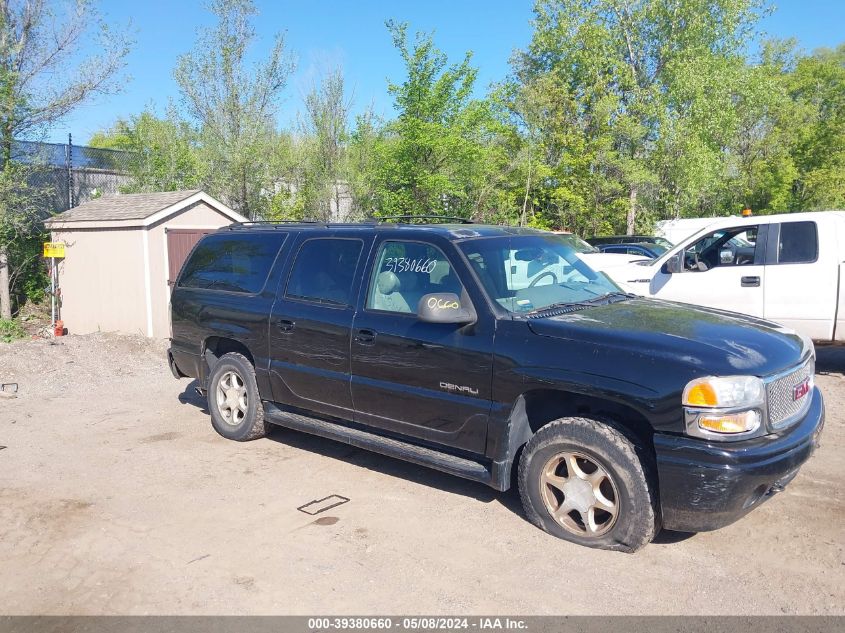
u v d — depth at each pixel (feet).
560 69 83.20
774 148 115.96
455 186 61.05
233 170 59.52
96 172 56.95
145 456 19.33
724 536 13.75
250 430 19.98
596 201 76.13
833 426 20.65
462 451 15.33
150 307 38.96
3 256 44.83
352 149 64.03
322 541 13.88
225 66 61.16
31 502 16.08
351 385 16.78
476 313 14.60
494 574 12.44
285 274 18.88
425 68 57.77
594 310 15.01
